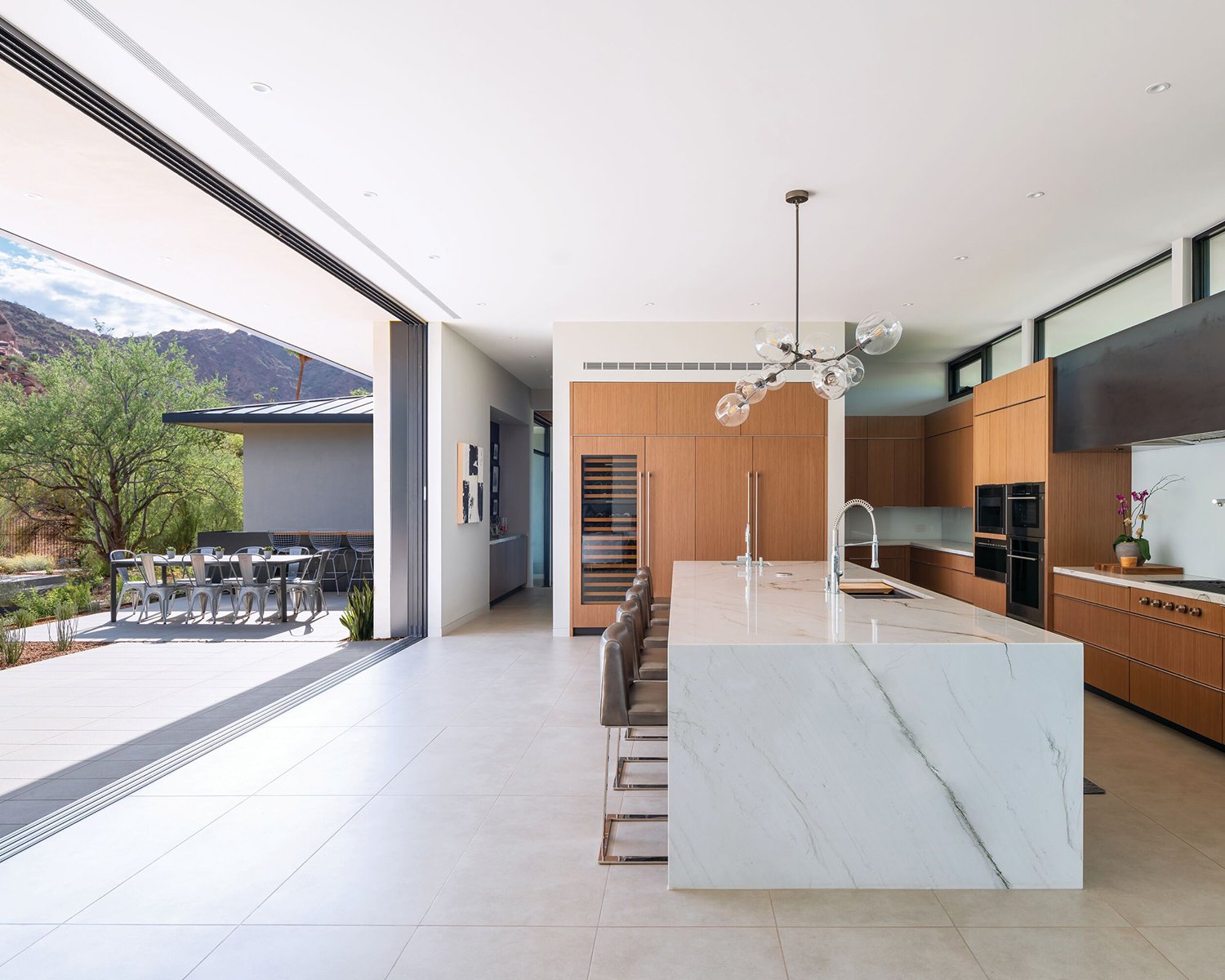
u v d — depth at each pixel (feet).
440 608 22.26
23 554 41.14
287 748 12.28
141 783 10.74
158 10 7.99
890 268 16.79
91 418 44.45
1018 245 15.30
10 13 8.03
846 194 12.88
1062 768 7.83
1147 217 13.79
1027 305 19.81
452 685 16.42
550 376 31.58
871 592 12.23
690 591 12.18
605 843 8.57
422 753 12.03
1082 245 15.25
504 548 30.68
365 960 6.54
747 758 7.90
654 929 7.06
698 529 21.98
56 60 8.87
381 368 22.11
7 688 16.44
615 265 16.76
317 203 13.28
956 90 9.60
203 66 9.07
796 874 7.87
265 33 8.41
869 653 7.90
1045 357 21.06
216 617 26.12
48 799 10.26
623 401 22.07
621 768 10.81
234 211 13.35
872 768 7.89
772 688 7.91
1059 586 16.65
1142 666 13.80
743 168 11.90
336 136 10.86
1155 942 6.81
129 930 7.02
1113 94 9.67
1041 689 7.84
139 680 17.08
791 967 6.43
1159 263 16.22
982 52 8.78
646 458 22.04
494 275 17.61
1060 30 8.35
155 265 16.57
